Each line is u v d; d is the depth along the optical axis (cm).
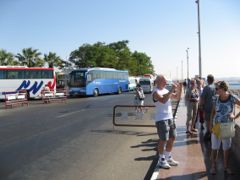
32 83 3556
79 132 1270
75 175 719
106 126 1424
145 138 1134
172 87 711
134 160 838
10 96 2584
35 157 877
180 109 2000
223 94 653
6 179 696
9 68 3419
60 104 2800
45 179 693
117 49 10362
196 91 1131
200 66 2927
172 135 742
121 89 4900
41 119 1719
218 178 648
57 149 971
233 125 649
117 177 702
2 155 904
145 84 4950
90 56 8519
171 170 706
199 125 1305
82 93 3894
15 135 1221
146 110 1914
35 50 7331
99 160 841
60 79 4834
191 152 865
